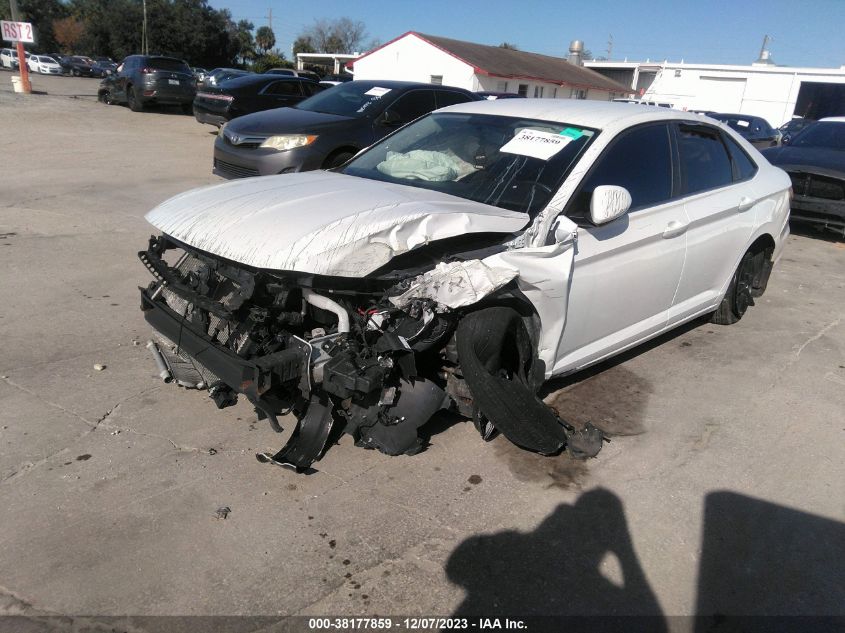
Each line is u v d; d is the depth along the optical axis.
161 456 3.25
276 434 3.49
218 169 8.50
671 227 4.12
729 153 4.97
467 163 3.94
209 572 2.56
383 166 4.20
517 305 3.30
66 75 47.53
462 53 34.47
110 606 2.38
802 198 8.65
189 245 3.24
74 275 5.71
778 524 3.05
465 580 2.60
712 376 4.56
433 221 3.08
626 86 45.06
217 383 3.54
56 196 8.65
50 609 2.36
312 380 2.89
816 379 4.59
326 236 2.90
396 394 3.13
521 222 3.36
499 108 4.45
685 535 2.94
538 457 3.45
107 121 17.33
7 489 2.95
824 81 33.66
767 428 3.90
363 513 2.94
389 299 2.93
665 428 3.84
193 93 20.20
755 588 2.66
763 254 5.57
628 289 3.92
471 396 3.22
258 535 2.77
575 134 3.90
